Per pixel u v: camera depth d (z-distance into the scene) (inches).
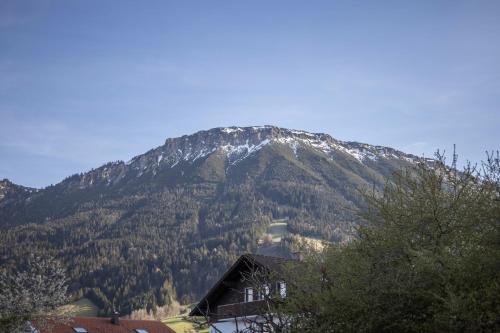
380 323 561.0
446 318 495.8
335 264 631.8
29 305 1362.0
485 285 501.0
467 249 587.2
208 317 607.8
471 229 616.7
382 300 569.0
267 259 1317.7
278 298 619.8
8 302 1346.0
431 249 609.9
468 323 486.9
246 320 614.9
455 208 634.8
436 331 514.6
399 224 642.8
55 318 1467.8
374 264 613.0
